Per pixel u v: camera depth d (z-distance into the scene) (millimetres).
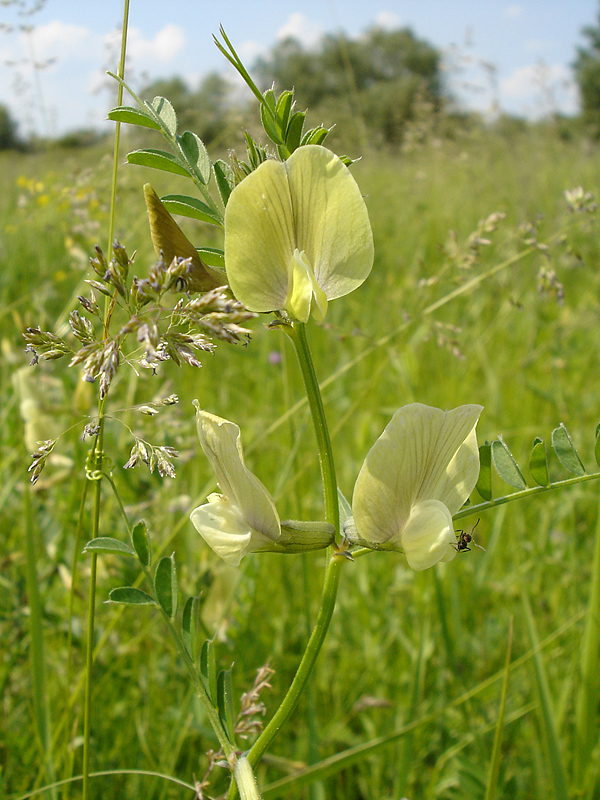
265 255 129
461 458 144
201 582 273
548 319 454
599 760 235
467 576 327
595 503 362
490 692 269
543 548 333
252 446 311
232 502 141
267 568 319
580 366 482
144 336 106
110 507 294
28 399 281
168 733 249
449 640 262
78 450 278
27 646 258
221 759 150
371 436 383
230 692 148
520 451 389
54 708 241
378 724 269
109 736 244
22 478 291
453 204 715
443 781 237
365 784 250
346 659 292
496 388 428
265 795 196
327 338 476
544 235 550
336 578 141
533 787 244
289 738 269
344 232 130
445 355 476
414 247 635
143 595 154
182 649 153
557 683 272
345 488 352
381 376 441
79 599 265
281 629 293
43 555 282
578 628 287
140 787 225
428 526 134
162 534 286
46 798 198
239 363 460
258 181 127
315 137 138
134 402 348
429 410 134
